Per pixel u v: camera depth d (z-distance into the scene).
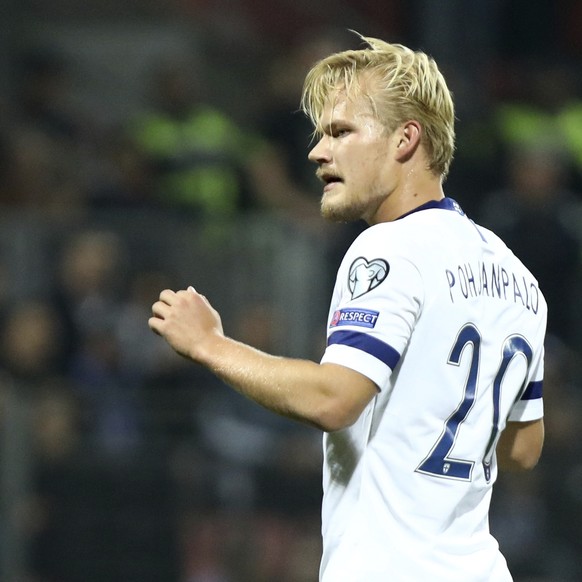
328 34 45.44
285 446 25.86
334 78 10.70
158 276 27.69
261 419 26.02
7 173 31.61
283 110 33.22
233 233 27.83
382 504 10.34
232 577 25.48
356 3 47.25
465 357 10.41
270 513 25.62
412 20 44.69
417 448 10.32
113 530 25.62
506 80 42.09
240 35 43.50
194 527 25.55
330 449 10.59
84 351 27.03
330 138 10.66
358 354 9.91
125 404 26.02
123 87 40.31
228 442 25.88
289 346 27.30
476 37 42.53
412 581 10.23
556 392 27.36
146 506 25.64
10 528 25.44
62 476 25.69
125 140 33.75
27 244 27.41
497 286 10.72
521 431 11.59
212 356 10.22
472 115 36.81
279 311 27.45
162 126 32.78
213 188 31.34
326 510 10.59
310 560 25.41
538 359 11.24
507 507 26.14
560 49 47.09
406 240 10.24
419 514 10.34
